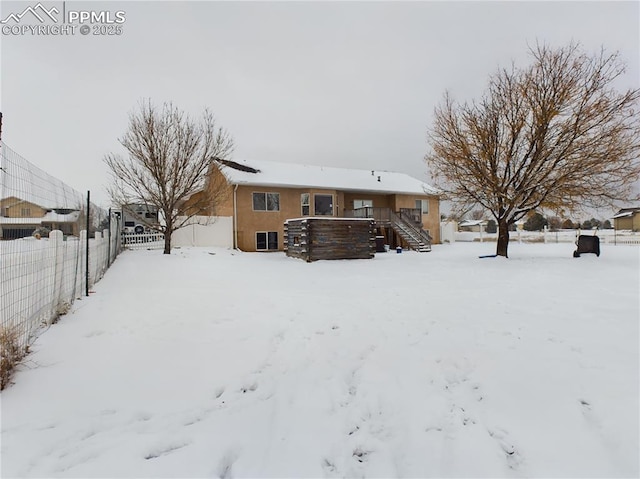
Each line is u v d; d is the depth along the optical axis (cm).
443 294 689
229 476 222
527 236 2736
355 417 290
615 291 671
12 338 318
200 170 1496
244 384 332
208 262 1248
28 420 254
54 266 477
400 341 431
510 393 308
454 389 324
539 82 1200
